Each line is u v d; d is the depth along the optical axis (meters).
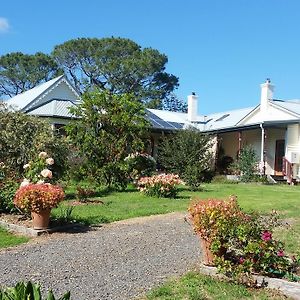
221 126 31.30
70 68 45.62
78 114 16.91
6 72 48.91
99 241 7.98
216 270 5.68
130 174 17.16
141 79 44.97
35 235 8.45
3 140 13.67
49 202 8.48
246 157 25.36
